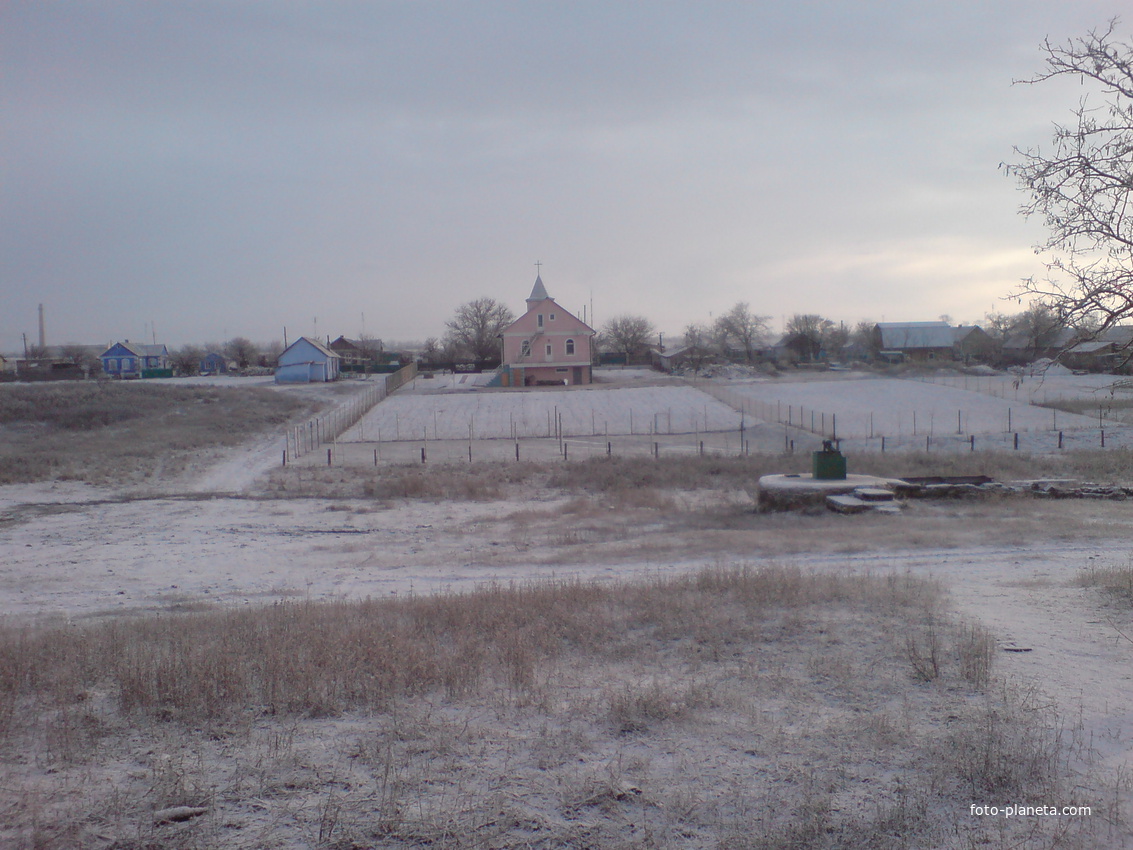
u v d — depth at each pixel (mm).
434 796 4867
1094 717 6109
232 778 5117
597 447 42375
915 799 4801
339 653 7641
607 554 17547
